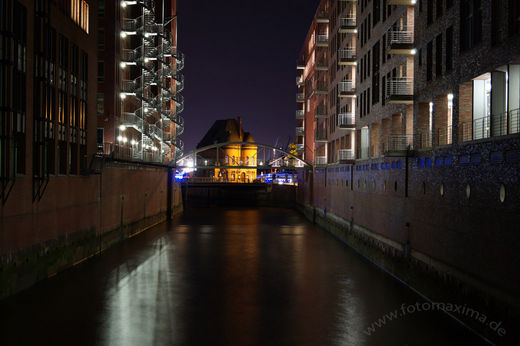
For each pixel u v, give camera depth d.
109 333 14.24
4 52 16.81
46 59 20.77
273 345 13.48
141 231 39.78
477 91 15.67
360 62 32.91
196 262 26.11
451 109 18.66
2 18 16.86
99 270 23.12
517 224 11.97
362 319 15.82
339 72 41.50
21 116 18.52
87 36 26.62
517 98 13.16
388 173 24.05
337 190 38.75
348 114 35.62
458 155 15.80
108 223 29.91
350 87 36.25
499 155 13.00
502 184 12.80
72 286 19.69
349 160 32.41
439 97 18.80
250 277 22.33
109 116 39.22
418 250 19.42
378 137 28.36
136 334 14.20
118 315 16.02
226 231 41.94
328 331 14.63
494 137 13.26
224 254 29.09
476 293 14.09
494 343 12.90
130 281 20.97
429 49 19.70
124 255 27.81
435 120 18.77
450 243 16.20
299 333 14.47
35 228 19.33
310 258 27.77
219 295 18.89
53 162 21.55
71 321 15.27
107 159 28.75
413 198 20.19
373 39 28.97
